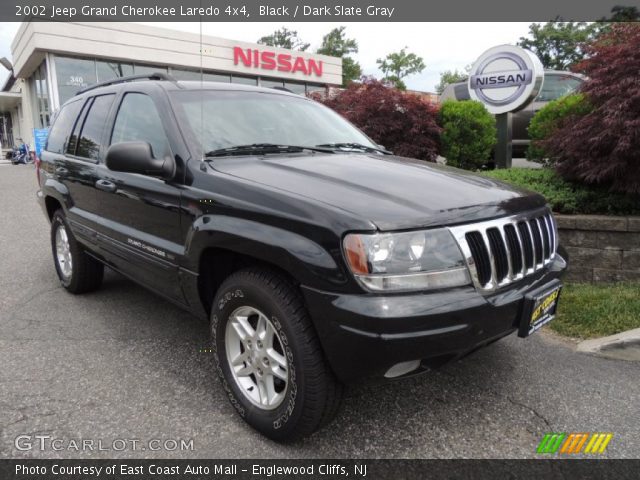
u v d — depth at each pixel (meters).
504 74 7.78
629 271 4.39
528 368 3.16
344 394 2.24
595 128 4.65
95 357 3.23
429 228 2.08
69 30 16.25
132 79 3.82
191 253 2.62
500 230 2.29
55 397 2.74
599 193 4.91
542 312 2.43
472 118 7.33
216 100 3.23
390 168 2.80
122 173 3.27
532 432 2.50
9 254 6.00
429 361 2.15
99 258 3.86
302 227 2.11
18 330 3.66
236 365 2.55
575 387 2.93
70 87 16.95
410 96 7.44
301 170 2.60
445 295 2.04
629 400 2.79
